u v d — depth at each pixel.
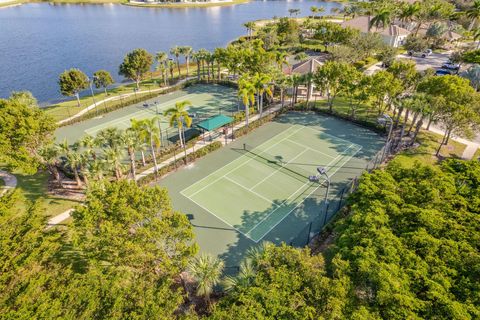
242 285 23.39
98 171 38.50
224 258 32.84
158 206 28.25
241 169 47.88
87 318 20.34
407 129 57.06
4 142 39.50
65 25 165.12
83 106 71.75
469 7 137.00
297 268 23.14
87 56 116.88
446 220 25.94
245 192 42.94
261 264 24.14
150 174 45.78
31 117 41.88
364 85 58.00
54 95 84.00
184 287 29.06
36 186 44.56
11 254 25.39
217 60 82.38
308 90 65.06
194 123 61.75
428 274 21.84
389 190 30.06
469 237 24.45
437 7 109.56
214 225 37.34
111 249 24.98
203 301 27.97
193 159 50.38
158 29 159.75
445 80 49.62
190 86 83.00
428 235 24.38
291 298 20.70
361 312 19.22
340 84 60.06
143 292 22.27
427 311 19.34
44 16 186.12
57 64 108.38
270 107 68.06
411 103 48.09
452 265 22.36
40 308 20.58
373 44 88.62
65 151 41.97
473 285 20.75
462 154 49.50
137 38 142.62
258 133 58.22
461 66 86.81
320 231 35.06
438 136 54.94
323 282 21.23
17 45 128.88
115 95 78.19
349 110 65.06
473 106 46.09
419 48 97.44
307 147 53.34
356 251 23.31
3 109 41.38
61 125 61.44
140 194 28.77
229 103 71.31
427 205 27.94
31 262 25.09
